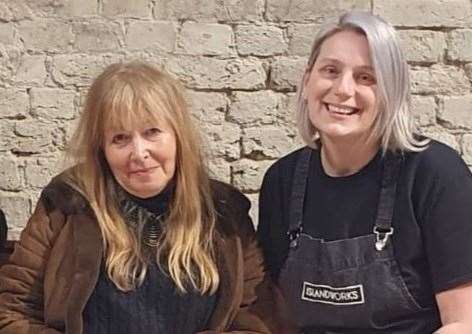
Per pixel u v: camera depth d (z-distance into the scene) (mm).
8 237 3787
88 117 2568
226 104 3816
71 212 2580
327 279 2592
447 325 2432
